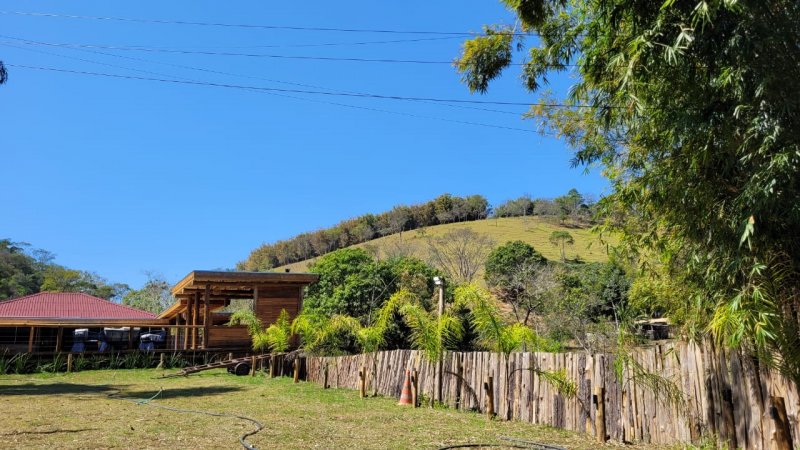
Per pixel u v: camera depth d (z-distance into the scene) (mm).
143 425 8820
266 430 8391
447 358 11508
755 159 4504
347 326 16828
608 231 7289
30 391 14641
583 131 11062
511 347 10148
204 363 22875
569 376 8742
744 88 4410
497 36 10148
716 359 6531
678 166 5094
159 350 22891
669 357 7227
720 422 6453
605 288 21609
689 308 6438
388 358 13586
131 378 18734
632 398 7715
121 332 28734
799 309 4965
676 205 5359
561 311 22375
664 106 4996
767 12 4223
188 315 26531
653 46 4652
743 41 4238
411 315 11727
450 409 10969
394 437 7977
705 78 4695
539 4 7980
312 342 17906
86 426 8672
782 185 4270
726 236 4902
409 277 28047
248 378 18594
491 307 10258
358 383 14641
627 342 8992
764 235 4680
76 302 26375
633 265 8289
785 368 5199
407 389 11922
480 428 8812
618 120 6523
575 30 6449
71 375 19891
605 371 8180
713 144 4789
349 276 27969
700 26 4434
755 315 4684
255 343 20578
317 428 8648
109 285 64125
